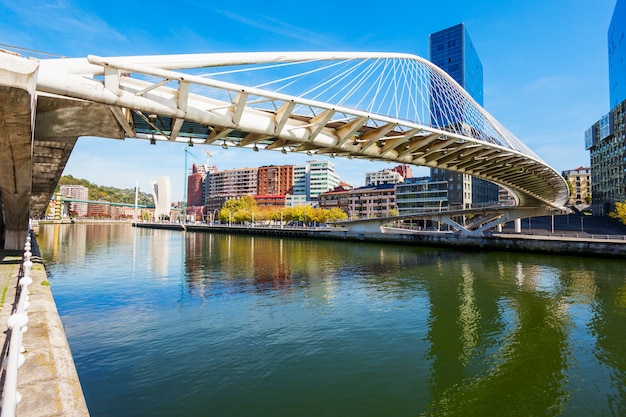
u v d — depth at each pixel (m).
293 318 18.80
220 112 16.88
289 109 17.77
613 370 12.80
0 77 9.09
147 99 14.50
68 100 13.95
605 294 24.64
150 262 40.66
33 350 7.18
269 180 182.38
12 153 13.46
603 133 97.94
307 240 80.38
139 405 10.15
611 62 98.94
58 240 70.12
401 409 10.14
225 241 77.31
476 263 40.94
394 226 99.69
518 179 44.94
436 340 15.68
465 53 151.75
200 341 15.32
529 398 10.81
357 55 22.80
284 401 10.45
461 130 31.52
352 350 14.45
